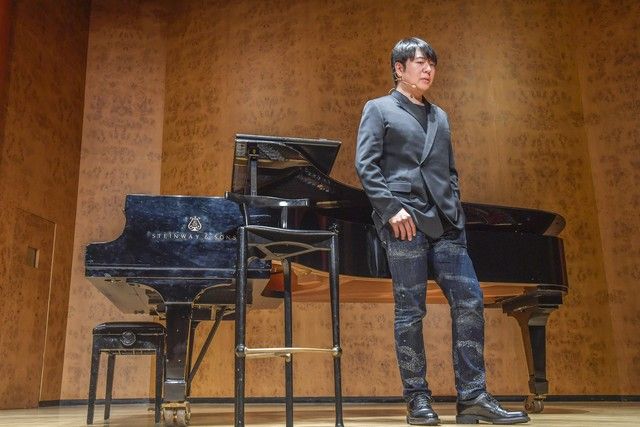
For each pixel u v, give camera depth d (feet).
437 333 18.34
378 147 7.77
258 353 6.08
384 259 9.43
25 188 18.11
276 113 20.47
